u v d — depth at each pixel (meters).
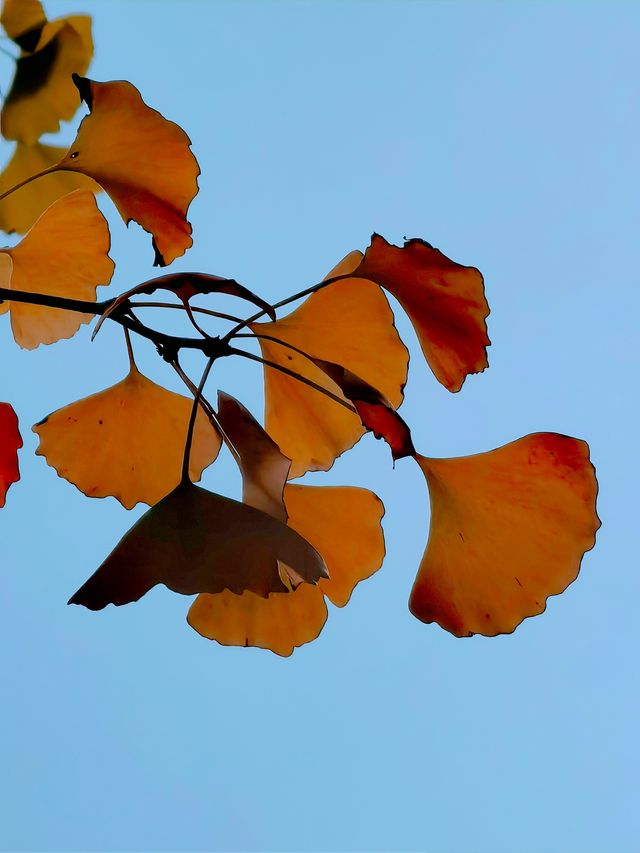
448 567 0.93
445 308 0.93
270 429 0.99
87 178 0.99
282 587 0.89
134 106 0.95
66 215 1.00
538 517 0.93
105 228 1.00
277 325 0.97
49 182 1.00
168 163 0.96
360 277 0.94
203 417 0.99
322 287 0.93
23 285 1.01
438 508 0.94
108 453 0.99
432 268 0.93
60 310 1.01
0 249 1.00
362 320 0.97
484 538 0.93
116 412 0.99
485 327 0.93
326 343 0.97
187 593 0.89
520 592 0.93
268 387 0.98
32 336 1.02
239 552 0.90
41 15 0.99
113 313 0.94
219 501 0.90
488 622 0.93
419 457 0.94
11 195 1.00
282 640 0.95
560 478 0.93
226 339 0.95
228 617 0.95
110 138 0.96
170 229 0.97
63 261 1.01
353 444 0.98
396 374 0.97
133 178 0.97
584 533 0.92
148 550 0.90
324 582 0.96
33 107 0.99
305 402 0.98
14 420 0.94
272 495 0.93
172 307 0.95
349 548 0.96
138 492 0.99
